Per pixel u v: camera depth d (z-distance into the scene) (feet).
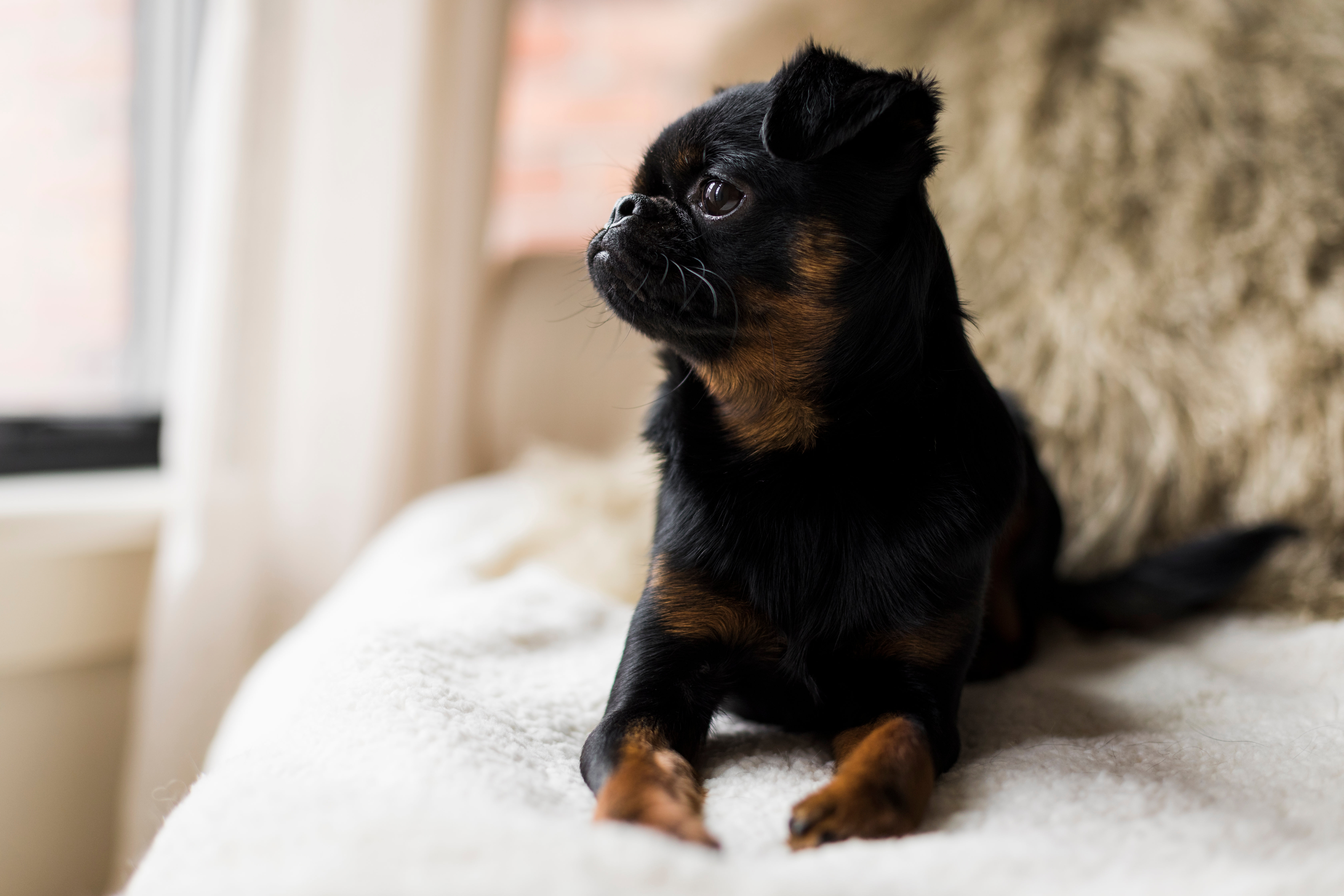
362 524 3.23
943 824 1.62
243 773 1.67
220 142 2.86
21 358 3.10
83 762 2.94
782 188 1.88
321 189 3.09
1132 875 1.48
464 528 2.89
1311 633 2.25
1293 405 2.46
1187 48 2.63
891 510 1.86
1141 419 2.55
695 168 1.96
